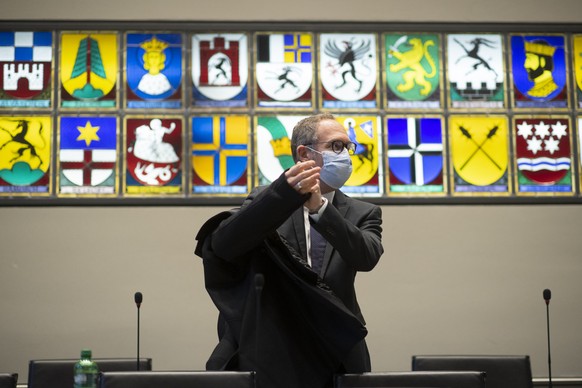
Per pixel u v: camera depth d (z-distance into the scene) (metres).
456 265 6.83
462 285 6.82
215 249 2.45
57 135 6.82
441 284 6.80
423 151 6.96
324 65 7.01
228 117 6.92
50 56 6.91
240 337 2.45
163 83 6.94
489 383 4.06
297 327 2.47
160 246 6.72
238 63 6.98
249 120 6.93
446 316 6.77
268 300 2.46
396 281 6.78
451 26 7.10
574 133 7.07
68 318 6.61
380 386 2.46
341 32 7.07
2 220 6.70
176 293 6.68
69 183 6.77
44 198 6.73
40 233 6.70
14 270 6.64
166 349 6.61
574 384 6.71
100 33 6.96
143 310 6.64
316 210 2.47
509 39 7.14
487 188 6.95
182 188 6.81
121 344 6.60
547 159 7.02
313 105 6.96
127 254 6.70
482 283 6.83
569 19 7.18
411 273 6.80
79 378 3.19
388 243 6.82
